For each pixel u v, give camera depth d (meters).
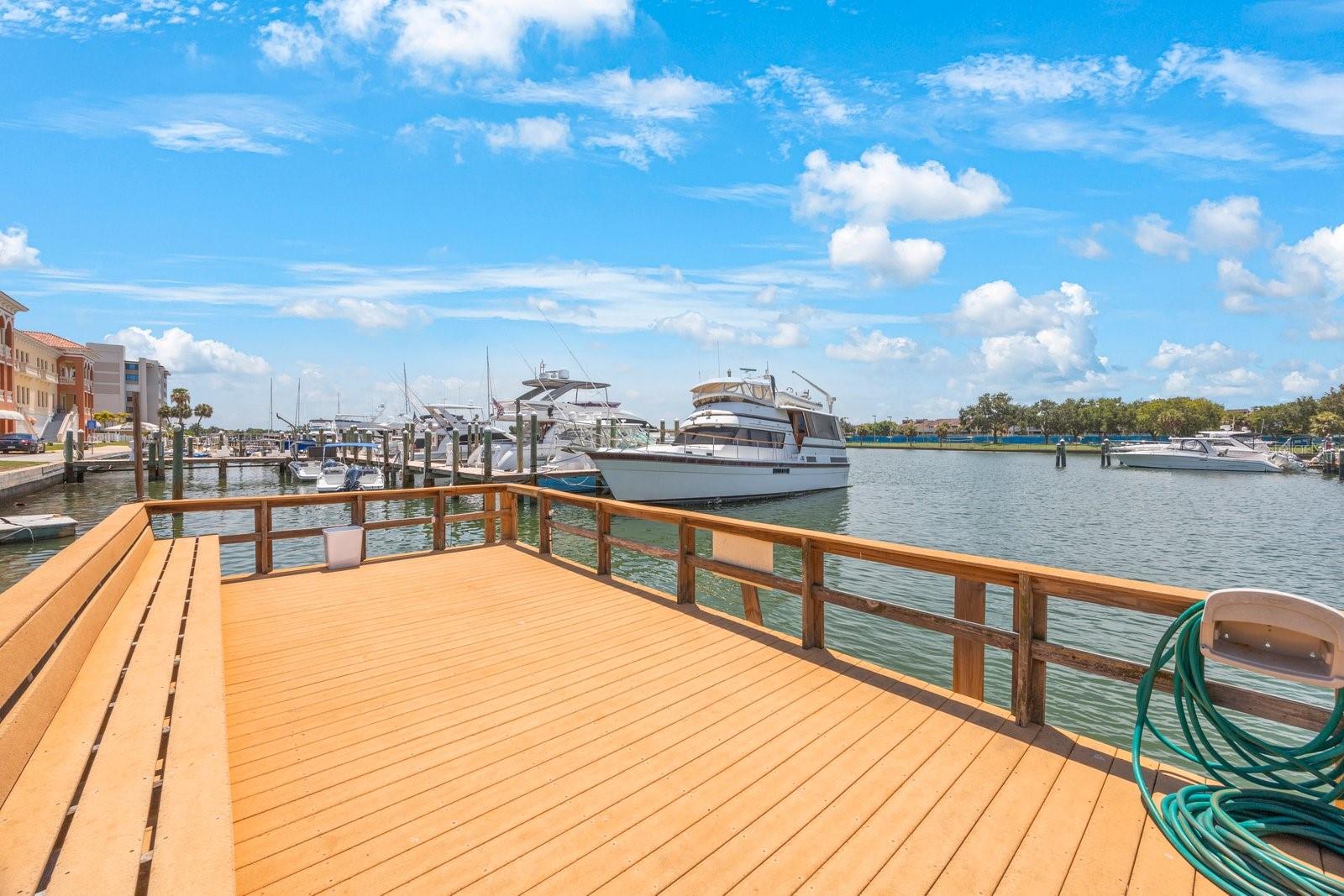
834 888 2.15
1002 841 2.40
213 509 6.49
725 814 2.56
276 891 2.09
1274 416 91.44
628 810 2.59
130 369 12.22
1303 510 26.12
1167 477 45.53
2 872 1.47
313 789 2.73
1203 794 2.62
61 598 2.60
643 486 22.05
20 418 39.72
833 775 2.85
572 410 34.00
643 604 5.61
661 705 3.58
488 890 2.12
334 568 6.90
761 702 3.61
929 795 2.69
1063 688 7.71
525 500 26.75
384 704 3.60
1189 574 14.50
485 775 2.85
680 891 2.12
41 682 2.30
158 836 1.73
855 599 4.10
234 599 5.77
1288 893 2.12
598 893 2.11
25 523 16.33
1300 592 13.01
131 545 5.04
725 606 11.12
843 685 3.83
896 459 78.88
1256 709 2.50
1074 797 2.68
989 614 10.70
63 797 1.85
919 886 2.16
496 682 3.92
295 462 40.00
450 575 6.65
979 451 109.12
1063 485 39.31
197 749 2.23
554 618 5.21
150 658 3.12
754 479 25.00
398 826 2.46
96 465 31.75
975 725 3.30
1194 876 2.22
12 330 39.72
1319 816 2.44
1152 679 2.78
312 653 4.40
